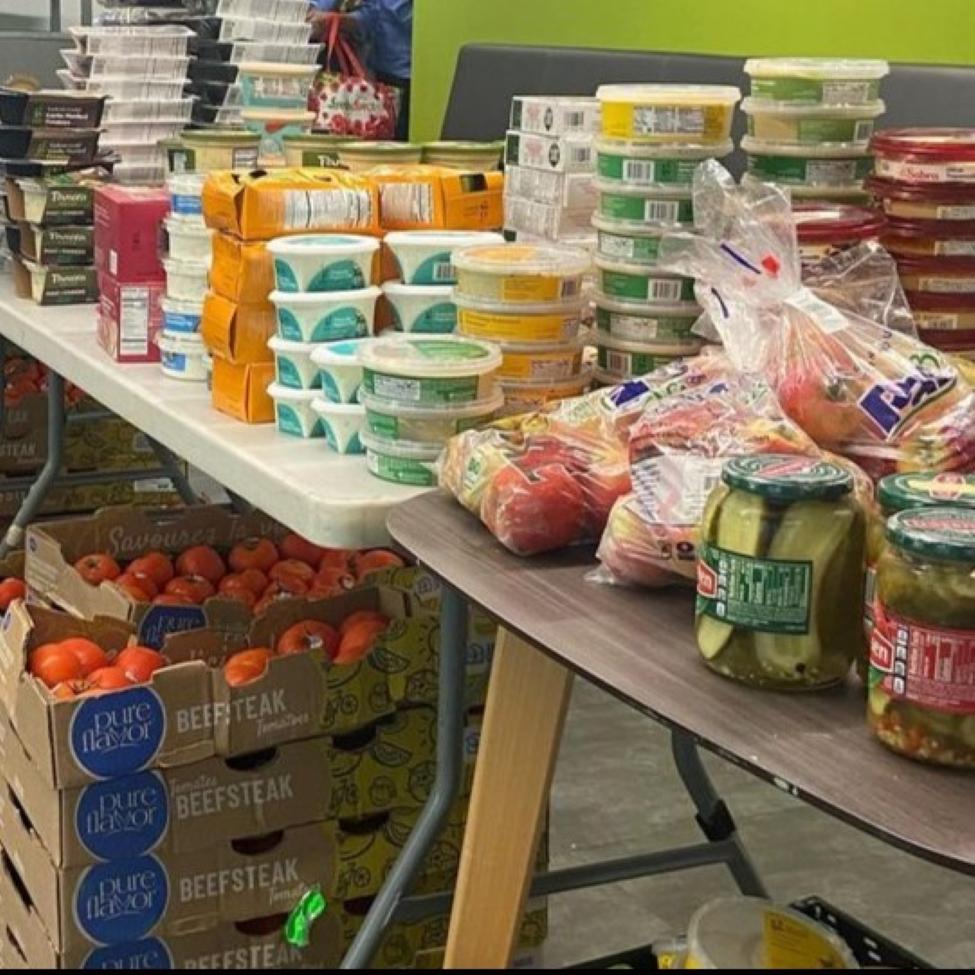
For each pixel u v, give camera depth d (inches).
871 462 61.6
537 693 66.5
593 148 85.7
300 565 103.7
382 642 85.2
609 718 137.9
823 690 50.6
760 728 47.6
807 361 63.4
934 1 126.7
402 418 76.2
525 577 61.1
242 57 141.2
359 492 75.5
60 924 80.2
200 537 108.5
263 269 87.1
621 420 67.4
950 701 44.4
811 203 77.1
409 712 87.2
